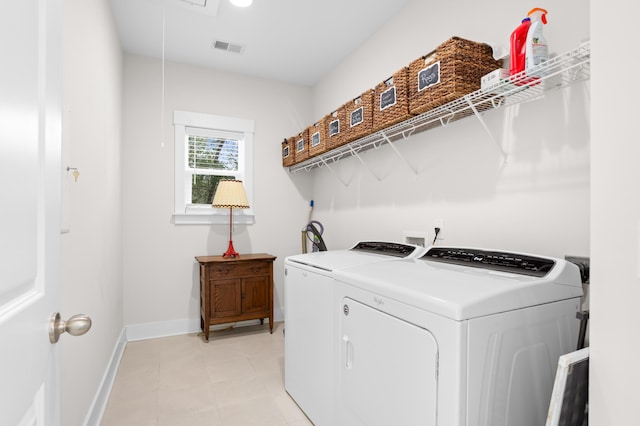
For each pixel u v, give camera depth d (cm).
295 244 376
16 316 54
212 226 340
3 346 50
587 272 131
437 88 160
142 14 248
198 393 214
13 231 53
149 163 316
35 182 62
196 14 249
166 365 254
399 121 188
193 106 333
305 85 384
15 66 54
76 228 148
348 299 147
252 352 279
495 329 103
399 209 239
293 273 204
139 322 310
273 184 367
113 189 246
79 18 151
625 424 79
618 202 81
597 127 85
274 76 359
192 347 289
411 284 120
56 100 73
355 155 282
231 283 308
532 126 155
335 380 158
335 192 329
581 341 113
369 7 239
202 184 346
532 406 112
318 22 258
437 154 207
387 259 183
